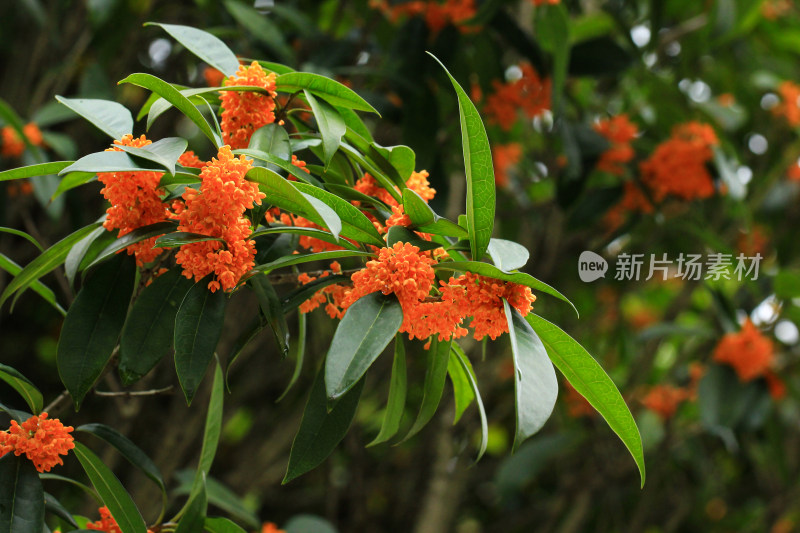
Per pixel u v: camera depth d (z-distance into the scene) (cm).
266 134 94
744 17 173
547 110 149
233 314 154
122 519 96
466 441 191
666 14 202
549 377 86
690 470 233
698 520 249
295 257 89
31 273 95
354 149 94
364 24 167
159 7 180
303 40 156
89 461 95
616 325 215
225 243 88
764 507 234
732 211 188
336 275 94
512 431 248
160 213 91
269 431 216
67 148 148
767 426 191
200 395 158
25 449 90
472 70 148
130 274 93
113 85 179
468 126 87
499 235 195
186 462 186
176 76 183
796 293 174
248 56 143
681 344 222
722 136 172
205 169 86
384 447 245
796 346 195
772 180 197
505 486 197
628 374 195
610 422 92
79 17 181
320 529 143
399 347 95
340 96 96
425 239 92
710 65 208
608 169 161
